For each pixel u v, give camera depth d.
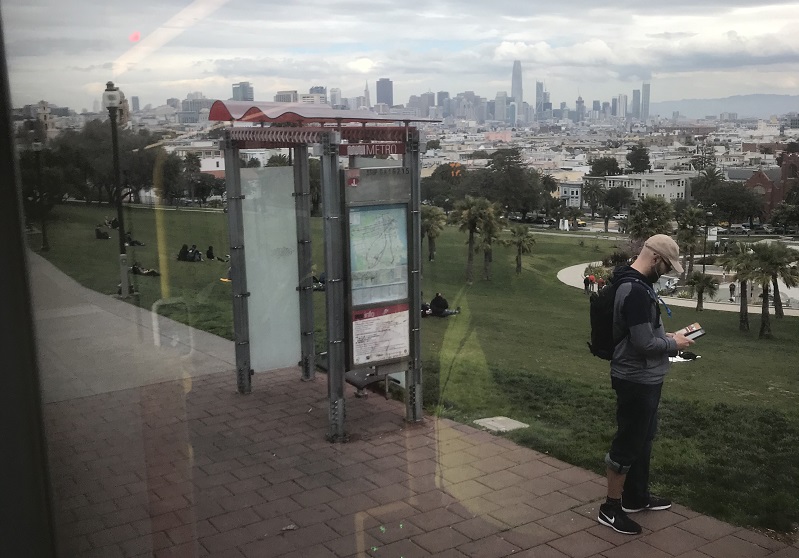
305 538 2.96
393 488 3.29
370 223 4.09
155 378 2.25
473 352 4.07
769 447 3.07
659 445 3.22
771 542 2.66
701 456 3.16
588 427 3.54
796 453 3.00
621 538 2.80
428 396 4.06
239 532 3.04
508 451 3.49
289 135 4.26
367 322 4.12
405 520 3.09
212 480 3.42
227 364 4.81
